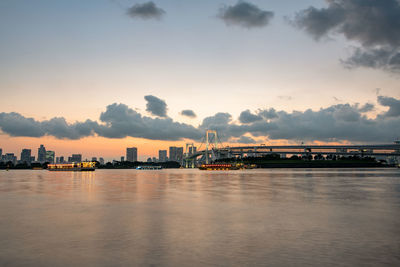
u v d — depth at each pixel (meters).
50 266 13.31
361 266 13.16
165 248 15.98
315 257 14.37
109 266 13.28
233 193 45.84
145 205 32.53
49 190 52.72
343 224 22.05
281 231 19.84
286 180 83.19
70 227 21.25
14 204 33.66
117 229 20.55
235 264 13.45
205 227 21.16
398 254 14.80
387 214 26.44
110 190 52.31
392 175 119.38
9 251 15.51
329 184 65.81
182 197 40.47
